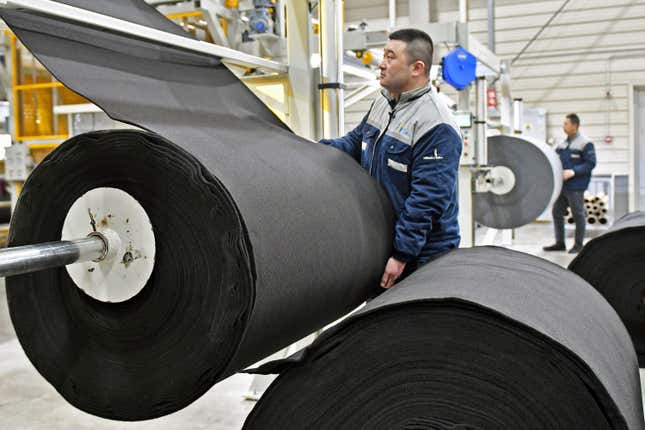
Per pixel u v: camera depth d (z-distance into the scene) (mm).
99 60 1288
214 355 1041
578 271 2080
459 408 943
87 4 1385
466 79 3646
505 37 8492
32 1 1146
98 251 1101
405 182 1829
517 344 911
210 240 1028
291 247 1127
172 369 1084
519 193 4848
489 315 923
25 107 5445
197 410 2420
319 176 1393
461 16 4285
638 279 1995
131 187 1092
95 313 1145
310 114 2389
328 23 2383
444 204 1738
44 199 1175
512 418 918
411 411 968
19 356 3107
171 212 1058
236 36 4270
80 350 1168
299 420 1026
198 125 1268
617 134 8234
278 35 3861
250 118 1617
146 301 1100
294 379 1029
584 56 8258
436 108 1803
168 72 1496
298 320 1220
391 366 973
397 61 1820
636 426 967
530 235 7301
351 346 992
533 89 8500
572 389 889
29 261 985
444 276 1184
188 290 1060
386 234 1659
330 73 2391
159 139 1042
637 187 8367
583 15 8195
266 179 1158
